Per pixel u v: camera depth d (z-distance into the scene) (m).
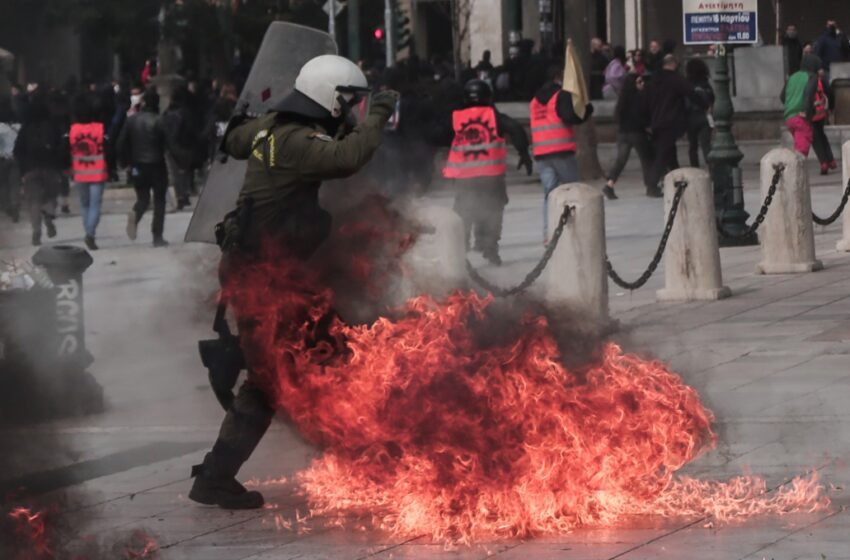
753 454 9.71
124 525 8.66
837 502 8.61
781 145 36.22
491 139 20.23
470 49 59.44
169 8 32.03
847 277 18.02
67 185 33.50
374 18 49.53
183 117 26.05
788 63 38.34
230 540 8.31
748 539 7.94
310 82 8.98
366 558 7.88
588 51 37.25
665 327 14.84
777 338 14.11
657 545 7.90
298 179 8.93
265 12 37.03
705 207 16.78
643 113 29.78
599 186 33.25
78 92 13.34
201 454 10.62
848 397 11.38
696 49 50.56
